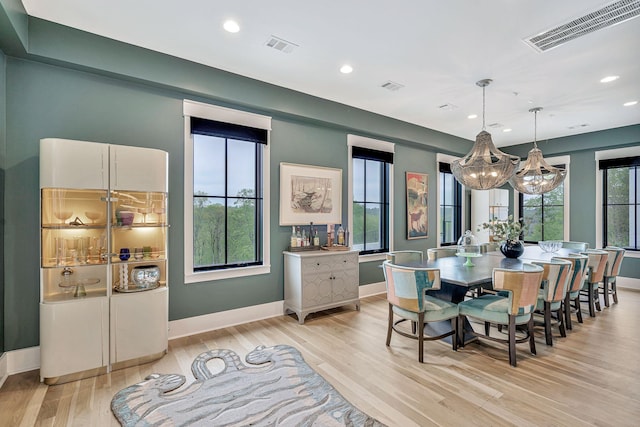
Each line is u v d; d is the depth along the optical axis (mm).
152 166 2809
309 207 4270
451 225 6738
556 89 3855
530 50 2949
